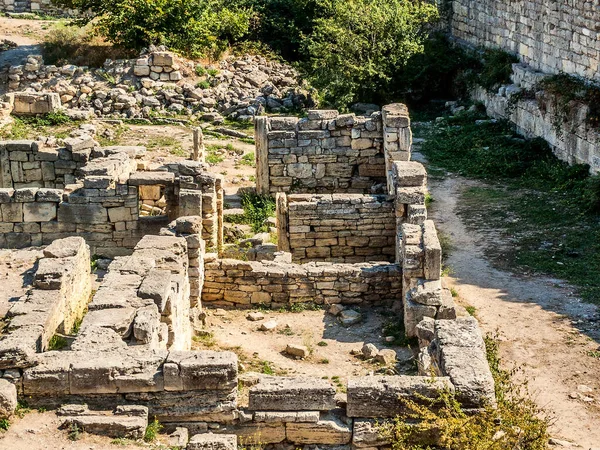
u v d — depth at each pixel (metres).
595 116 32.34
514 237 27.33
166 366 13.10
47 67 42.25
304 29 49.47
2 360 13.23
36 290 17.05
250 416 13.16
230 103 41.53
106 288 16.27
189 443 12.58
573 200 30.05
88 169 24.94
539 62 39.28
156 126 39.03
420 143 38.06
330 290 21.23
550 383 19.05
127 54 44.25
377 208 24.55
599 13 33.75
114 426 12.77
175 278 17.53
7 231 24.47
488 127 39.34
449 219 29.06
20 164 28.97
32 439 12.62
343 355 18.92
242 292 21.23
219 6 49.66
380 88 43.56
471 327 14.16
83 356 13.48
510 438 12.50
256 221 28.25
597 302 22.92
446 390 12.73
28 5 56.28
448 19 50.06
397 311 21.00
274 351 19.00
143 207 27.16
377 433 12.84
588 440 16.78
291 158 29.73
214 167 33.84
